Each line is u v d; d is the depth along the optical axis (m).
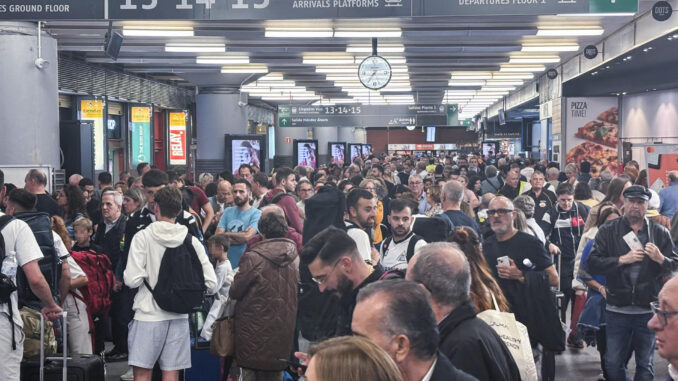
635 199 5.96
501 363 3.22
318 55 21.75
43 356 5.77
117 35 13.16
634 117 24.23
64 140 14.88
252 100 40.09
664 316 3.11
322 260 4.25
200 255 6.12
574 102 25.12
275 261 5.75
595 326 6.90
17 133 11.75
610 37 19.14
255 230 8.31
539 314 5.60
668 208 10.88
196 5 10.21
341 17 10.21
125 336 8.23
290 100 40.44
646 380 6.10
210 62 22.02
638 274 5.94
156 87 27.38
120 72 23.75
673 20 14.30
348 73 26.53
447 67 25.23
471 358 3.15
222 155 25.59
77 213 9.33
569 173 14.38
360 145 45.28
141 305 6.04
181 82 30.00
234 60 22.06
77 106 21.69
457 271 3.25
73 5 10.11
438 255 3.28
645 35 16.19
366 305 2.38
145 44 18.84
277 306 5.73
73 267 6.73
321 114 33.47
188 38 18.08
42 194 8.82
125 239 7.88
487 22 16.11
